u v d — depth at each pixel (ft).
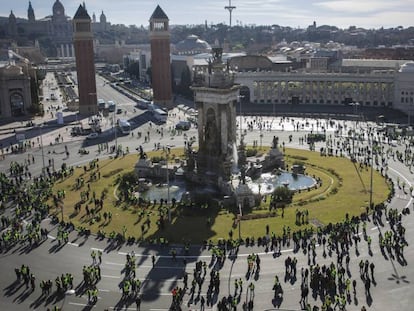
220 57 448.24
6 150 602.85
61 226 342.03
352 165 484.74
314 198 385.29
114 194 410.11
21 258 295.89
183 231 327.26
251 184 428.56
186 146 534.37
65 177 467.52
